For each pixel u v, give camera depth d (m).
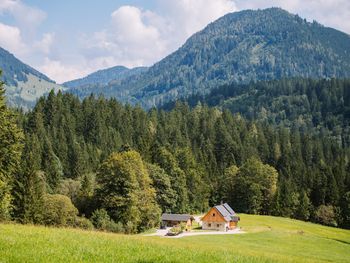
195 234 86.56
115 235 30.39
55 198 79.56
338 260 62.34
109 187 82.19
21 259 16.36
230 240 77.94
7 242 19.62
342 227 138.88
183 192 118.31
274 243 77.88
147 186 90.62
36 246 19.33
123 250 20.72
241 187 147.88
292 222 122.12
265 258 25.58
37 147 130.12
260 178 148.50
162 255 20.28
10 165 44.56
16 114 44.03
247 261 22.08
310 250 72.25
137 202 83.56
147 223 90.19
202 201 139.75
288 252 67.38
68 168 137.00
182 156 139.62
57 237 23.33
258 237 84.50
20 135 43.75
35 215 75.06
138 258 18.84
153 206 91.38
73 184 112.12
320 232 106.69
